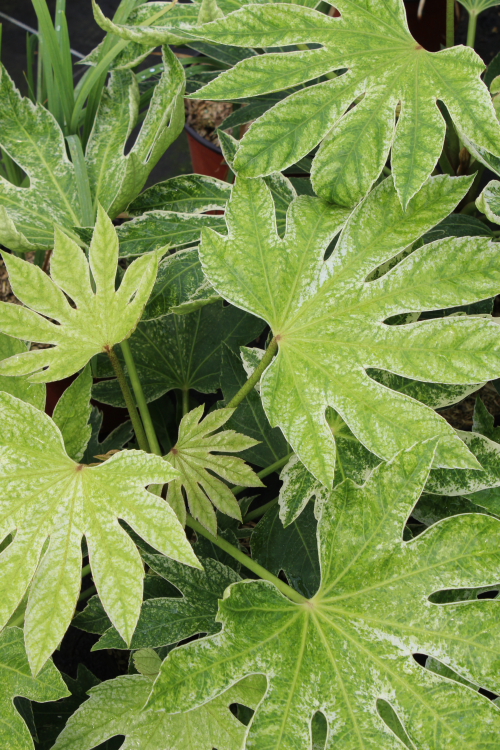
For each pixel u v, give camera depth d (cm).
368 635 107
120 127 133
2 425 108
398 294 110
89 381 117
